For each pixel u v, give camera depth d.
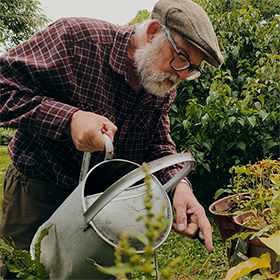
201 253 1.96
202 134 2.46
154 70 1.27
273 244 0.58
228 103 2.37
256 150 2.68
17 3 12.41
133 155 1.58
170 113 2.82
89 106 1.27
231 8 3.39
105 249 0.69
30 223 1.37
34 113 1.01
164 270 0.32
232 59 2.89
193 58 1.24
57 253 0.77
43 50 1.21
